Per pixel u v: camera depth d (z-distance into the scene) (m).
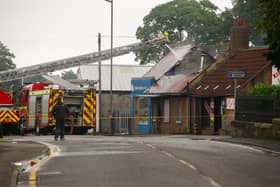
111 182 13.80
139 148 22.81
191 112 47.62
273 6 20.36
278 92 31.30
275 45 21.28
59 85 43.50
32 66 67.12
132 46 69.69
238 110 32.38
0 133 30.98
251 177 14.79
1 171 15.61
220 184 13.56
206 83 46.94
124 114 70.44
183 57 55.94
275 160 18.89
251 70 44.59
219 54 55.62
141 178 14.42
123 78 74.38
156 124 53.25
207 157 19.34
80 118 42.81
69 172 15.58
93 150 21.89
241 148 23.50
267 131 28.81
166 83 53.09
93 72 74.94
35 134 42.69
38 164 17.36
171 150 21.84
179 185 13.36
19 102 44.09
